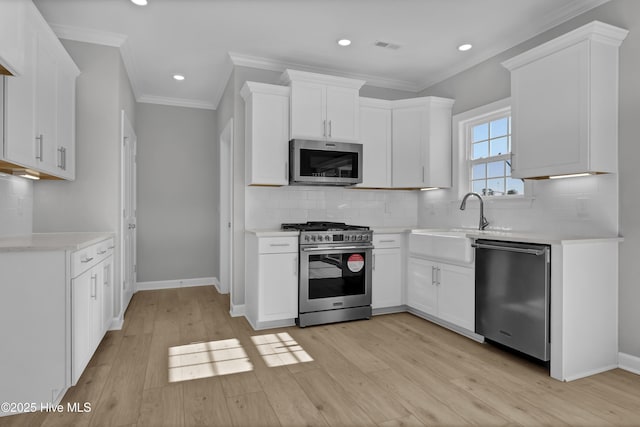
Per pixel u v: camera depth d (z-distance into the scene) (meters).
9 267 1.86
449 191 3.99
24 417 1.83
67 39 3.07
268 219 3.80
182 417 1.84
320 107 3.57
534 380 2.26
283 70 3.85
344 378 2.27
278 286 3.25
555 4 2.75
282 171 3.51
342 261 3.45
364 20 2.99
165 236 4.90
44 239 2.31
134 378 2.26
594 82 2.38
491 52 3.50
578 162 2.42
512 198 3.23
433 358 2.59
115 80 3.19
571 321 2.29
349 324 3.39
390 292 3.69
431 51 3.56
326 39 3.32
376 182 3.96
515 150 2.86
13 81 1.96
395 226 4.37
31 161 2.17
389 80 4.31
